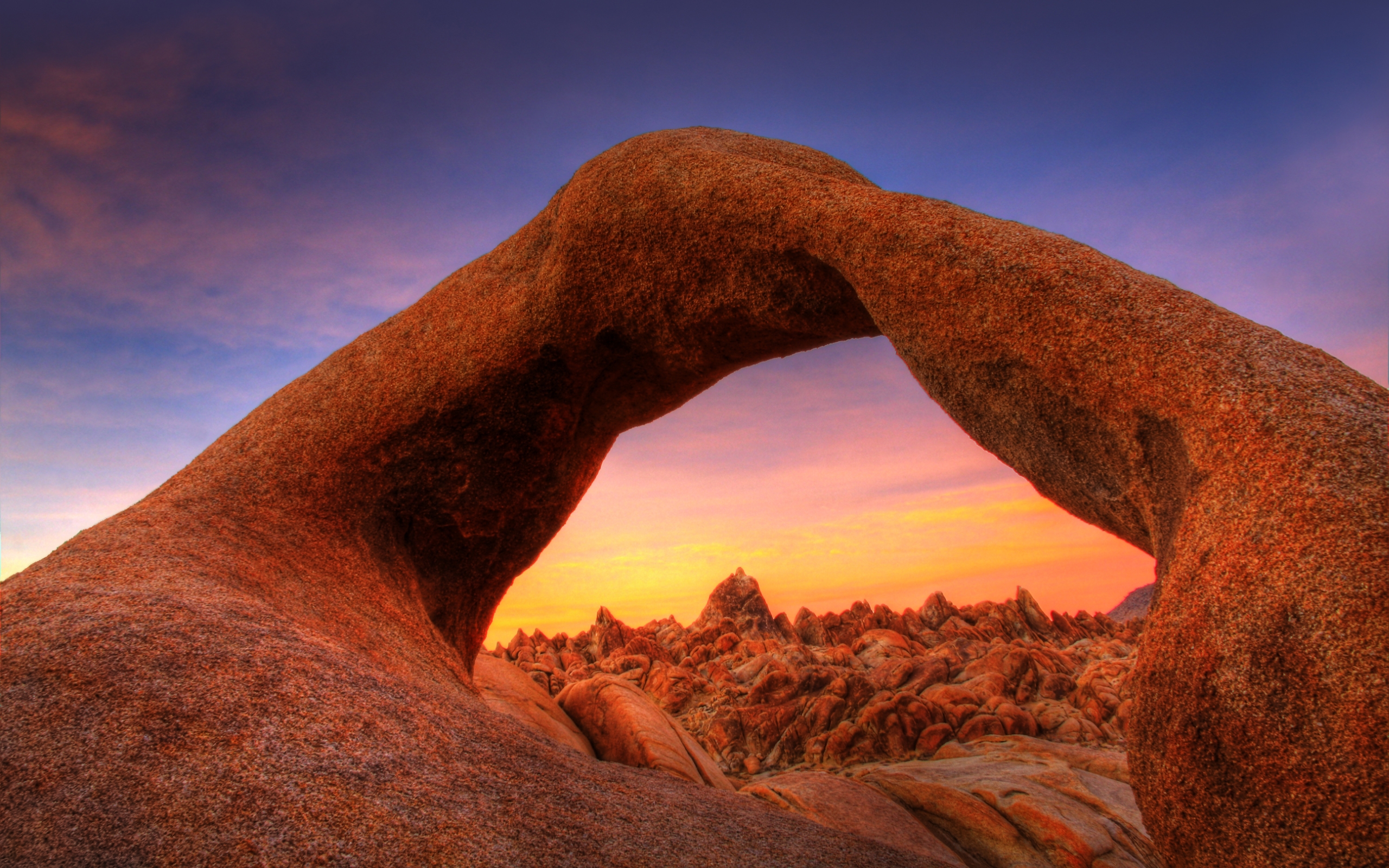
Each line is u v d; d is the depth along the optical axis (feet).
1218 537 9.46
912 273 14.58
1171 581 9.94
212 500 20.31
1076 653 75.25
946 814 27.55
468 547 25.61
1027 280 12.94
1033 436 13.50
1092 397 12.06
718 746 47.50
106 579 14.87
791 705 48.44
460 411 23.17
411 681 16.20
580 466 26.43
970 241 14.01
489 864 9.67
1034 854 24.85
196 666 11.92
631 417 25.79
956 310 13.83
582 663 83.30
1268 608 8.51
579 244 21.35
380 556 22.80
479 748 13.12
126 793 9.45
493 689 32.35
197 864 8.69
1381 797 7.29
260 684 11.99
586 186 21.18
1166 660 9.52
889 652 72.49
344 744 11.27
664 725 32.09
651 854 11.29
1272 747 8.11
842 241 16.11
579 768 14.51
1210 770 8.70
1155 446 11.43
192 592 14.84
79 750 9.99
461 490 24.08
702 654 78.13
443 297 24.17
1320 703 7.86
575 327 22.33
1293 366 10.37
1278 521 8.89
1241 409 10.05
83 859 8.64
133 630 12.51
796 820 15.57
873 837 24.88
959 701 46.01
